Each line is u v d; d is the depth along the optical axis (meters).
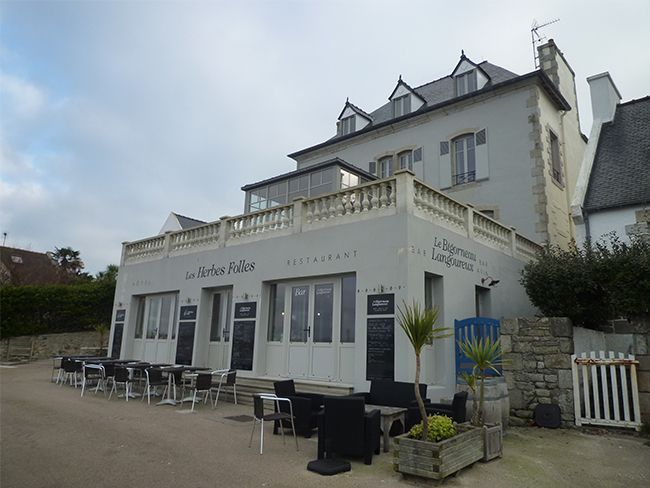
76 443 6.72
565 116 18.98
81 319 24.56
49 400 10.70
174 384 10.67
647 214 12.16
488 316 12.21
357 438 5.88
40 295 23.78
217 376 12.66
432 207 10.50
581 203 13.21
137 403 10.55
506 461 6.06
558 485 5.13
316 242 11.14
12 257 38.75
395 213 9.70
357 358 9.62
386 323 9.29
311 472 5.48
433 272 10.00
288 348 11.59
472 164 17.58
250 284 12.59
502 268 13.12
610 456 6.36
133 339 16.95
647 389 7.80
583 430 8.02
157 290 15.98
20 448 6.43
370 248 9.95
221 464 5.74
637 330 8.08
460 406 6.75
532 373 8.72
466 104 17.86
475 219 12.46
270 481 5.12
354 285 10.52
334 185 15.59
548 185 16.08
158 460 5.88
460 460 5.41
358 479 5.25
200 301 14.09
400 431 7.10
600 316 10.48
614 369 8.05
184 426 8.04
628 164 13.87
